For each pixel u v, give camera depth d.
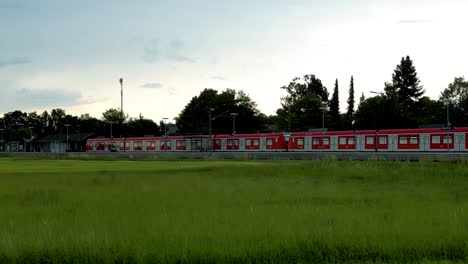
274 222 14.19
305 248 11.69
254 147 90.62
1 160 75.19
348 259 11.30
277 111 142.00
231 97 151.88
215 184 27.05
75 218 15.18
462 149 64.31
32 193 22.33
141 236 12.42
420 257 11.23
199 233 12.73
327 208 17.38
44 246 11.73
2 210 17.31
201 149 100.56
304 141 83.12
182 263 10.93
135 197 20.77
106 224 14.08
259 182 28.64
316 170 34.22
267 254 11.34
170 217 15.16
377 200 20.17
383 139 72.75
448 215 15.37
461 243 11.88
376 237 12.32
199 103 163.00
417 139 68.88
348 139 76.94
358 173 32.00
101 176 32.12
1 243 11.95
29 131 192.50
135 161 66.56
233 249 11.38
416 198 20.89
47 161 69.06
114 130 172.00
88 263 11.07
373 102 108.81
